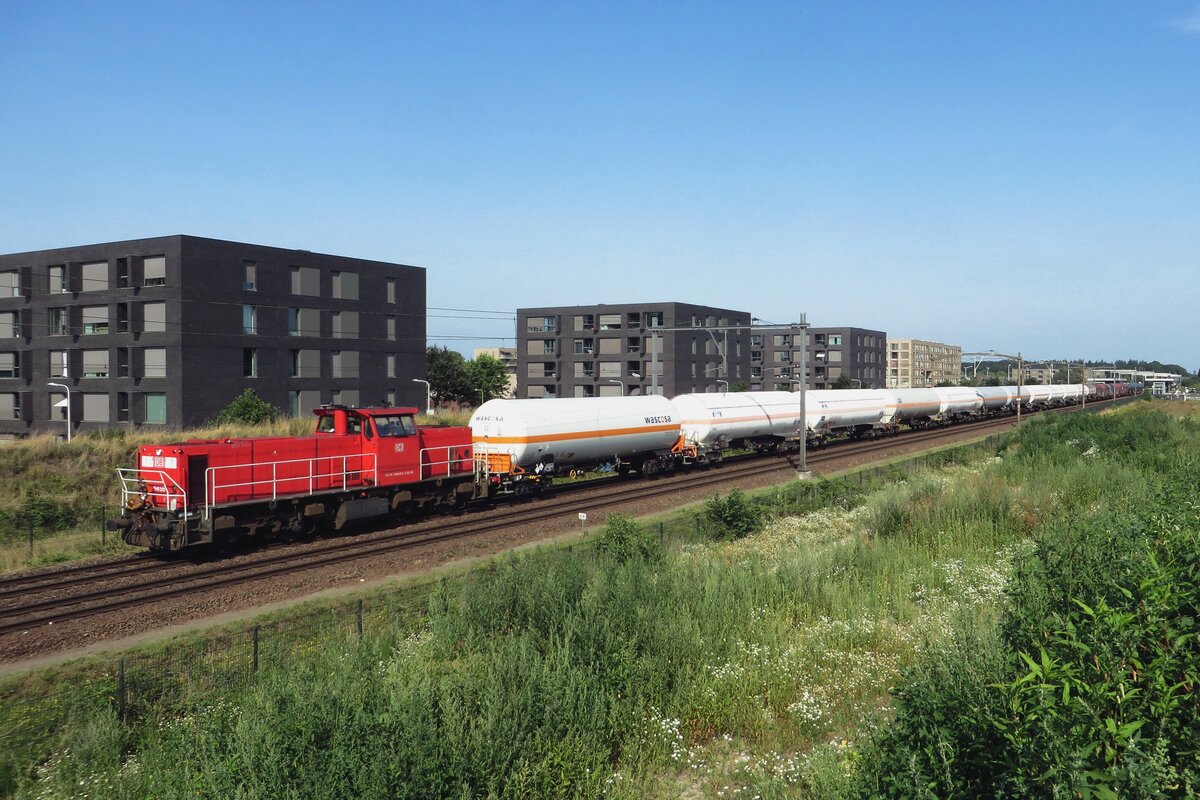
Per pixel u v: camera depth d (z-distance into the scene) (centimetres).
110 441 3075
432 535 2230
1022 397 7406
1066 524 1386
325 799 680
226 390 4981
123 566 1955
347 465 2325
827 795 751
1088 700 569
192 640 1401
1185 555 727
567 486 3203
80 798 844
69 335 5147
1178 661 593
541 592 1295
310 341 5481
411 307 6200
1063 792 495
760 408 3947
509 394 11625
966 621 1085
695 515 2336
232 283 5019
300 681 955
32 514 2467
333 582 1800
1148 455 2781
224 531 1998
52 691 1196
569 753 852
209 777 744
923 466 3331
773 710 1016
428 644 1234
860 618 1298
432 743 774
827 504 2584
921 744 673
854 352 12612
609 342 8744
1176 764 532
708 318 8962
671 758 915
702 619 1277
